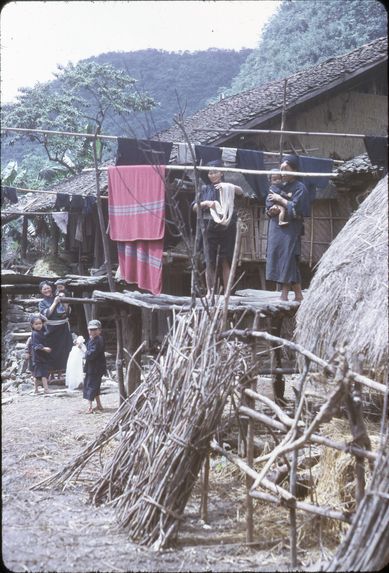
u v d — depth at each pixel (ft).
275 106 45.09
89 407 31.94
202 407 15.96
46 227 70.54
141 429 18.06
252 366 16.69
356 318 18.20
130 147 27.30
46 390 38.32
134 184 27.09
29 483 20.35
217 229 26.25
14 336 48.73
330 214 47.16
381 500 12.89
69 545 15.40
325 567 13.16
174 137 47.06
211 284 19.54
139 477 16.85
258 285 49.88
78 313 55.42
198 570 14.16
